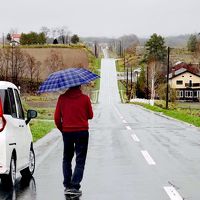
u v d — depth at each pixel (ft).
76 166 41.04
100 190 42.68
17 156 45.16
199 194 40.27
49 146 84.64
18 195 40.57
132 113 239.30
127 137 100.73
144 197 39.19
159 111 259.19
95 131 118.01
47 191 42.52
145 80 578.66
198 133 112.27
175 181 46.96
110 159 64.49
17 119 46.29
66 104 40.88
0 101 41.86
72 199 38.83
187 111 256.11
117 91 640.99
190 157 66.49
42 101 426.51
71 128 40.68
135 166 57.72
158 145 83.71
